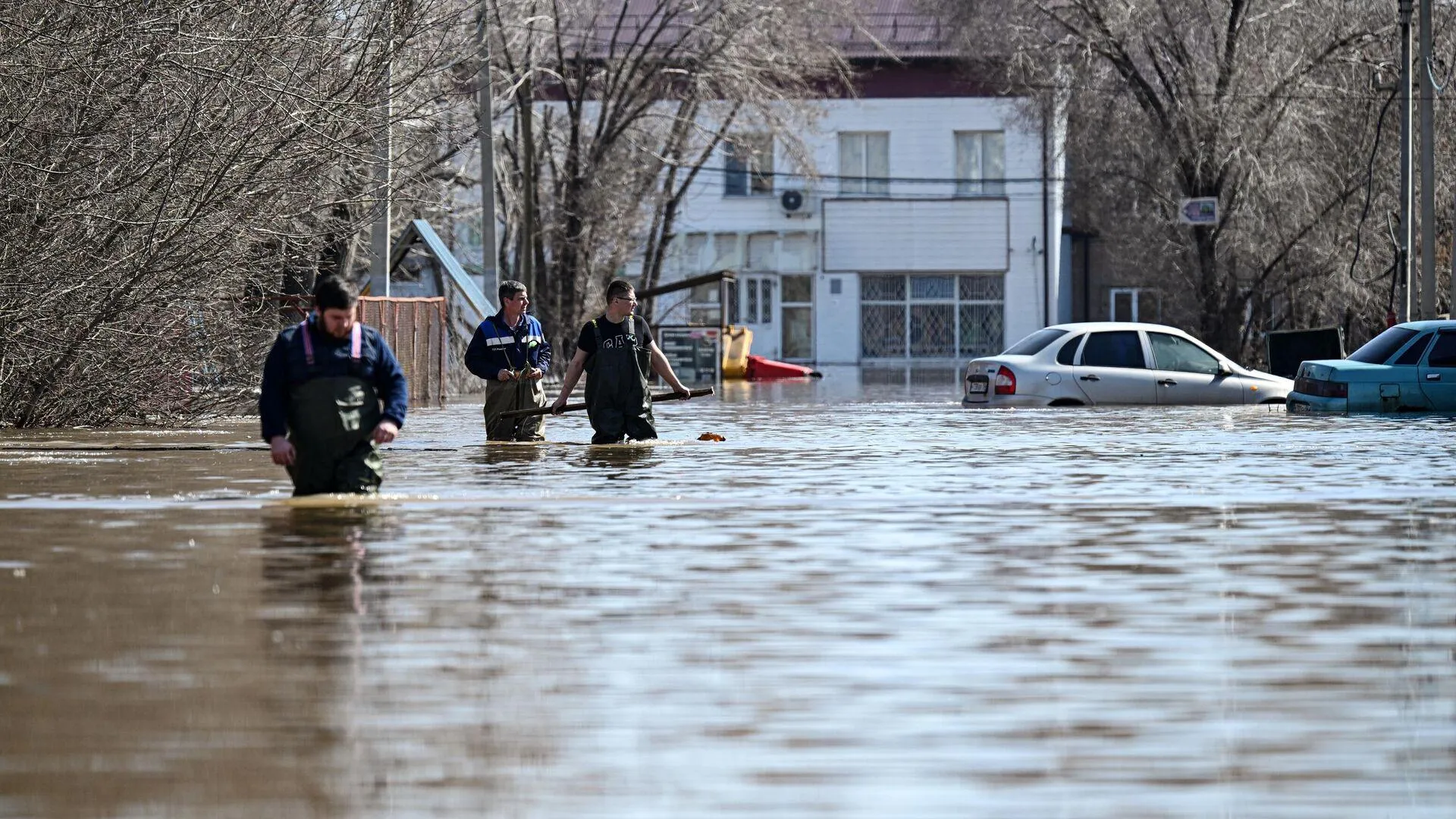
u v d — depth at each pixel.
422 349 86.69
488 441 54.06
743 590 24.09
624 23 177.88
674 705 17.17
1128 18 137.12
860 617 21.94
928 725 16.38
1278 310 164.25
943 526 31.66
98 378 61.75
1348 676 18.44
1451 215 137.25
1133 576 25.41
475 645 20.17
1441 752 15.43
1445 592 23.84
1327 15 137.12
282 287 74.88
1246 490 38.44
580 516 33.19
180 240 59.09
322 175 63.12
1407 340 70.19
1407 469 43.75
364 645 20.11
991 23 144.38
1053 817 13.59
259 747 15.60
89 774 14.75
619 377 52.97
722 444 53.62
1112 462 46.34
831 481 40.81
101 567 26.09
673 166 148.88
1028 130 151.38
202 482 39.84
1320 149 140.25
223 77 56.06
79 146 56.16
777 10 143.12
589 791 14.29
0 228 56.25
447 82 83.44
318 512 33.56
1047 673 18.61
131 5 55.03
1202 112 137.12
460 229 155.25
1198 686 17.97
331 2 63.06
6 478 41.09
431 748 15.56
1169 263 164.50
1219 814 13.69
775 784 14.46
